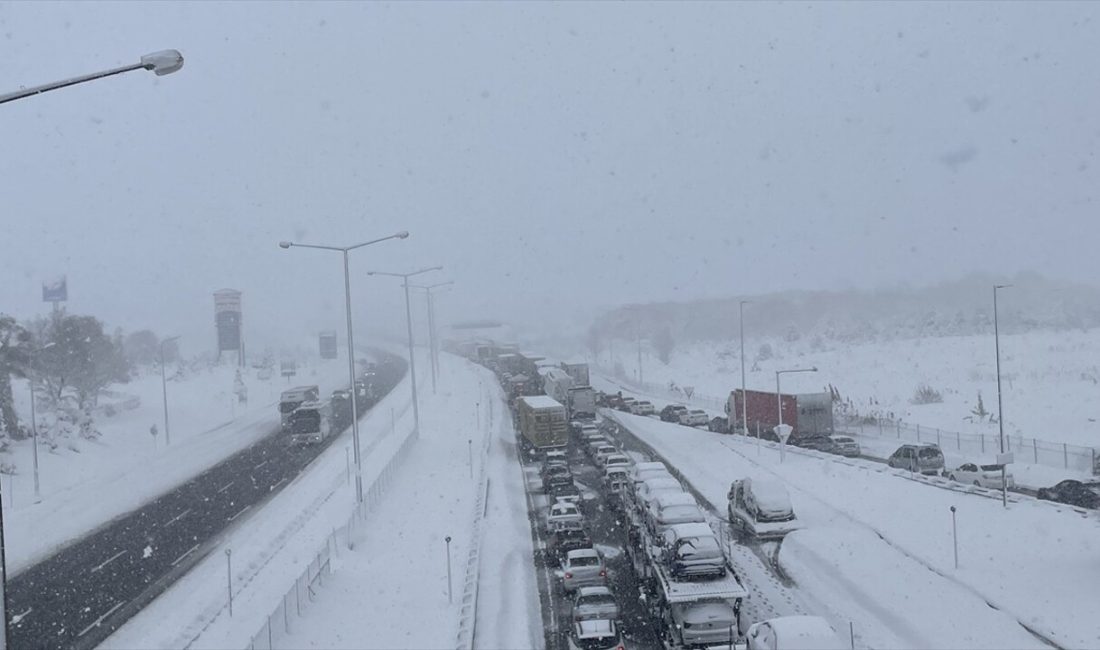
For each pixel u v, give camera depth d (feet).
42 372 196.44
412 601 83.66
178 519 122.01
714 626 67.72
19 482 151.43
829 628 56.24
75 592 87.25
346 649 70.95
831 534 102.17
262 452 185.57
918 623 70.59
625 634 74.33
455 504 127.34
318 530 108.58
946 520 103.09
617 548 105.09
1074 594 73.41
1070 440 153.89
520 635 74.13
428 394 294.87
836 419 203.10
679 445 183.42
